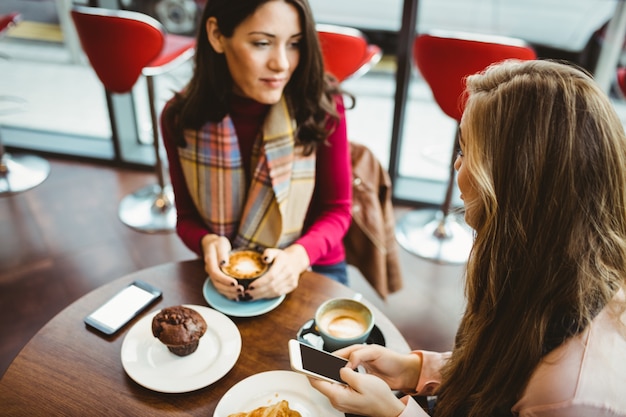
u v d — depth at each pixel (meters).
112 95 2.89
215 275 1.18
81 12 2.10
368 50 2.35
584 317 0.72
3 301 2.14
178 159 1.49
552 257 0.72
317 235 1.42
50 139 3.26
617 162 0.68
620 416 0.72
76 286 2.24
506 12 3.17
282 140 1.39
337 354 0.99
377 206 1.71
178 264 1.31
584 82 0.70
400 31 2.44
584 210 0.69
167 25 3.31
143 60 2.18
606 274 0.71
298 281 1.27
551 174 0.69
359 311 1.08
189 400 0.97
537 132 0.69
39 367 1.02
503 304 0.79
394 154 2.78
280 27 1.18
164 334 1.00
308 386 0.98
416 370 1.05
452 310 2.20
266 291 1.17
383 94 3.66
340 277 1.59
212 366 1.02
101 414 0.93
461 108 0.95
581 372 0.72
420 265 2.47
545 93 0.69
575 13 3.05
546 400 0.74
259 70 1.23
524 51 1.86
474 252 0.81
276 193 1.40
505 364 0.78
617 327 0.74
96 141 3.27
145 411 0.94
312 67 1.31
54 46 3.89
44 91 3.68
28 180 2.95
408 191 2.91
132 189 2.93
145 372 1.00
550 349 0.74
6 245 2.46
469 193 0.83
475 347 0.84
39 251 2.44
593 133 0.68
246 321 1.15
